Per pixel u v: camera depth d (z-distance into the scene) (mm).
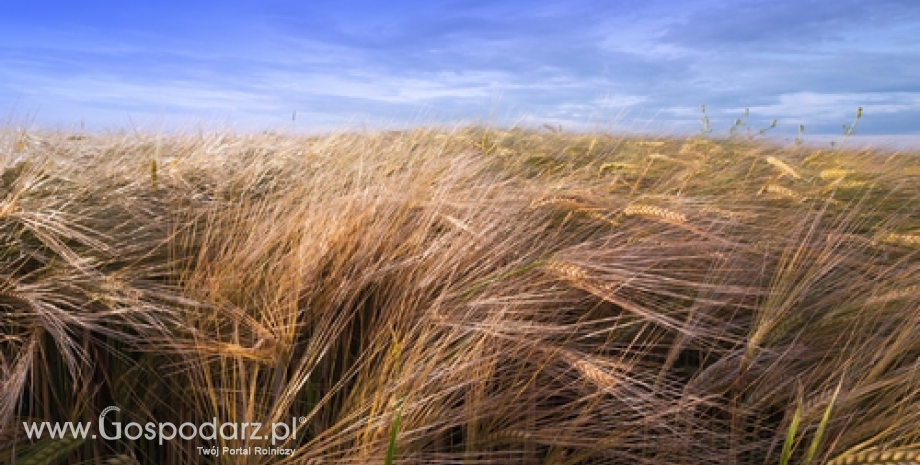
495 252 2629
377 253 2555
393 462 1715
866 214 3822
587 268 2549
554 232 3002
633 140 7133
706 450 2025
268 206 3051
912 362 2371
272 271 2475
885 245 3230
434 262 2471
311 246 2430
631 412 2092
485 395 2053
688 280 2807
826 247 2980
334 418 1990
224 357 1965
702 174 4547
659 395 2168
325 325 2164
